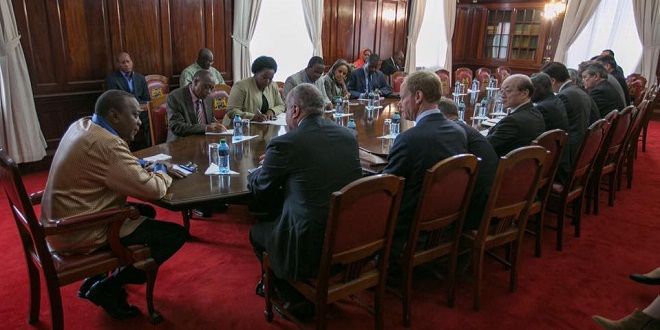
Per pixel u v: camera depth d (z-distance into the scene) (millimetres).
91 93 4289
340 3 6660
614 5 7516
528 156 1981
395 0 7520
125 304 1987
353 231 1548
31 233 1550
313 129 1689
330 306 2133
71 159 1629
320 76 4043
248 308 2100
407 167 1916
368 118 3574
